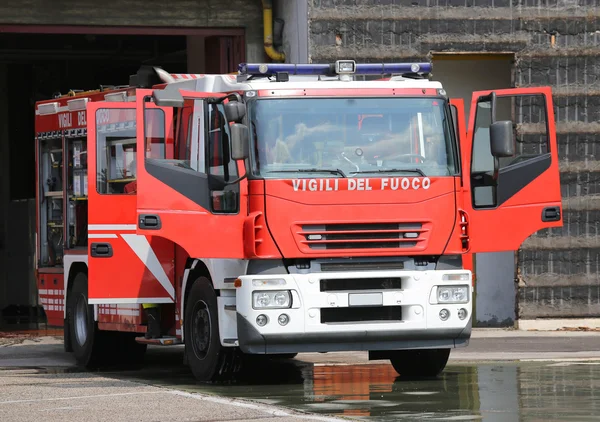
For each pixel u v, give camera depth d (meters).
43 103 30.59
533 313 36.38
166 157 23.02
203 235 21.36
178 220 21.39
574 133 36.50
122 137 25.23
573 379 22.31
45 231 30.78
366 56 35.44
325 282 21.19
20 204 51.75
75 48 48.94
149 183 21.33
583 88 36.56
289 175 21.17
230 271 21.67
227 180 21.31
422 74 23.69
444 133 22.14
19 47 48.53
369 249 21.36
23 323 44.44
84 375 25.25
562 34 36.53
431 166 21.89
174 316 24.88
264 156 21.22
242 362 22.31
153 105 22.69
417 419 16.73
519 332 35.50
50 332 39.53
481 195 22.72
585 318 36.59
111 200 24.83
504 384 21.56
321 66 22.72
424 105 22.16
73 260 28.31
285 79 22.12
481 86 37.47
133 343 27.77
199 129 21.97
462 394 20.00
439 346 21.75
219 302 21.84
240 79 22.38
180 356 30.67
